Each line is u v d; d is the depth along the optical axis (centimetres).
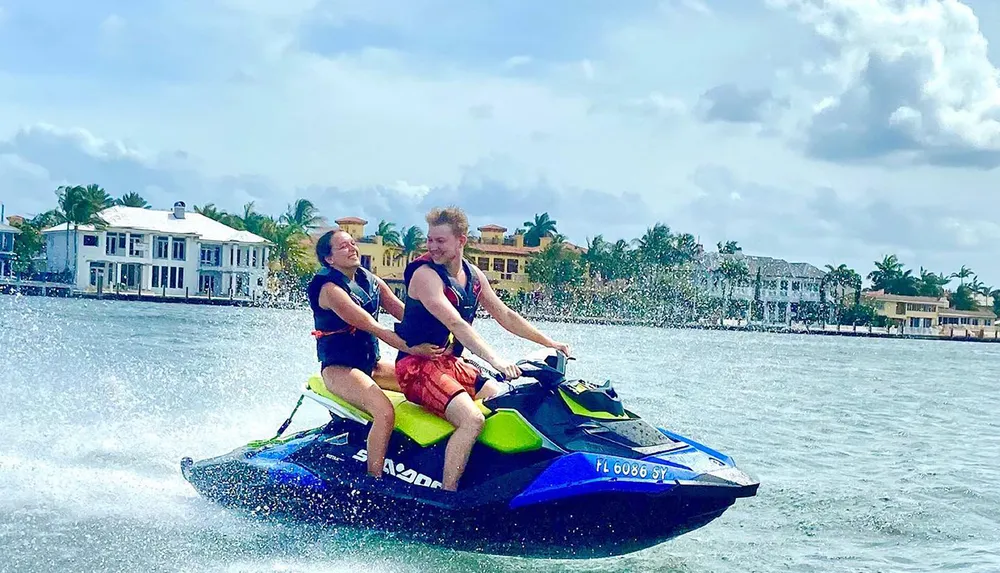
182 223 8519
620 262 11438
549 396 549
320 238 581
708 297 11956
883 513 696
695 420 1226
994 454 1039
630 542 534
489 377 602
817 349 5656
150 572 477
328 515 557
